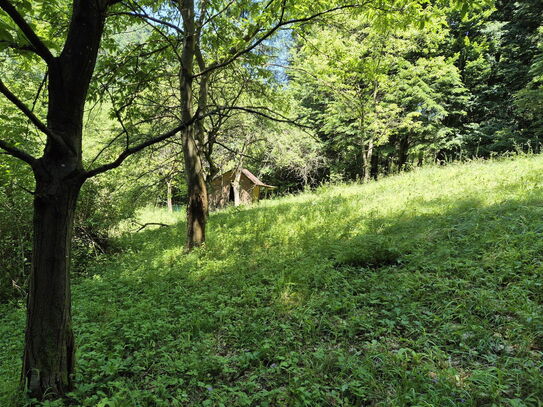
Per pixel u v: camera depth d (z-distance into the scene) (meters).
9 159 7.39
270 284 5.76
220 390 3.20
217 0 8.66
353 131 19.91
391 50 16.30
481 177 9.77
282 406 2.84
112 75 7.23
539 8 18.61
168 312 5.23
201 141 12.34
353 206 9.98
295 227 9.05
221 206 23.80
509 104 21.03
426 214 7.52
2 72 7.88
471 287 4.39
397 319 3.98
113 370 3.56
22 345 4.71
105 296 6.43
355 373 3.08
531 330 3.35
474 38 22.25
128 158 13.66
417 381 2.90
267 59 11.27
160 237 12.21
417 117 21.77
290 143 16.39
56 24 5.45
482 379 2.74
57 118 3.12
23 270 8.00
